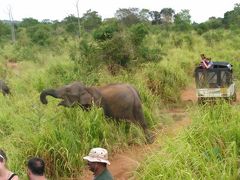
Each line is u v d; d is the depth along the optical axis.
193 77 17.39
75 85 9.06
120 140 8.71
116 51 14.08
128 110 9.29
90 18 41.06
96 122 8.46
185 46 27.23
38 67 19.77
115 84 9.53
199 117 7.28
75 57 14.71
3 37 43.31
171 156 6.20
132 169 7.57
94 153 5.18
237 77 16.16
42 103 9.28
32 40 34.03
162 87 13.29
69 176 7.53
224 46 29.39
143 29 15.00
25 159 7.13
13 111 9.90
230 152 6.23
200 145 6.57
